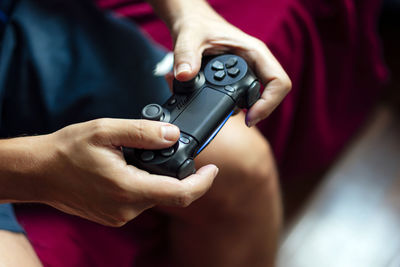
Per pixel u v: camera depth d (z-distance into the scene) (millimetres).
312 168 1010
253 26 733
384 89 1194
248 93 472
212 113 448
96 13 676
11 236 532
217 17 552
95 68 624
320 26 862
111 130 403
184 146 423
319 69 838
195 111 451
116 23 667
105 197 418
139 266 786
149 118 431
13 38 630
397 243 945
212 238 710
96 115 603
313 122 881
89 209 442
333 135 1007
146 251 756
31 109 615
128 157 421
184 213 663
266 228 712
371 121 1143
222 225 685
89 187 418
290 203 1022
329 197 1024
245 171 621
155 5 582
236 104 468
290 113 830
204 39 513
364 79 998
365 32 912
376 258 929
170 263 786
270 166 666
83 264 612
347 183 1042
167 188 404
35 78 617
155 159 415
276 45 728
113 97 603
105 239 645
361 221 983
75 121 609
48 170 427
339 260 934
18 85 616
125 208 422
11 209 562
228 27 523
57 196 446
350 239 959
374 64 974
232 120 645
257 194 655
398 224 973
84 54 634
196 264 768
